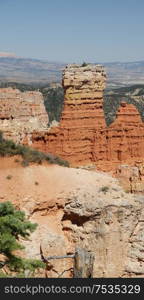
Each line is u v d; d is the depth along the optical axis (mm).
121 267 41562
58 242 41000
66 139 86188
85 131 88125
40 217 42688
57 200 43219
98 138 88625
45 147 86000
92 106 89750
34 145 86625
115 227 41625
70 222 42812
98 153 88062
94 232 41531
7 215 28531
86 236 41625
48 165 47000
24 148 48031
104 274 41062
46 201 42938
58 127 87500
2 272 29828
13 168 45188
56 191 43844
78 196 43000
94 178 46625
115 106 198875
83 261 32188
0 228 28141
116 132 90375
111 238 41344
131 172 85625
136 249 42031
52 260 40219
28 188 43594
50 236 41125
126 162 89062
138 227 42781
